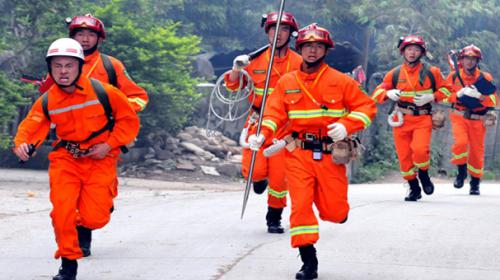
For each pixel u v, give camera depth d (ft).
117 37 78.95
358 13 112.57
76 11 77.25
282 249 30.99
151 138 84.58
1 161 79.92
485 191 60.54
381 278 25.85
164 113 82.64
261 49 35.47
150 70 79.97
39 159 78.38
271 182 35.14
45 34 76.38
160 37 81.30
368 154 103.86
